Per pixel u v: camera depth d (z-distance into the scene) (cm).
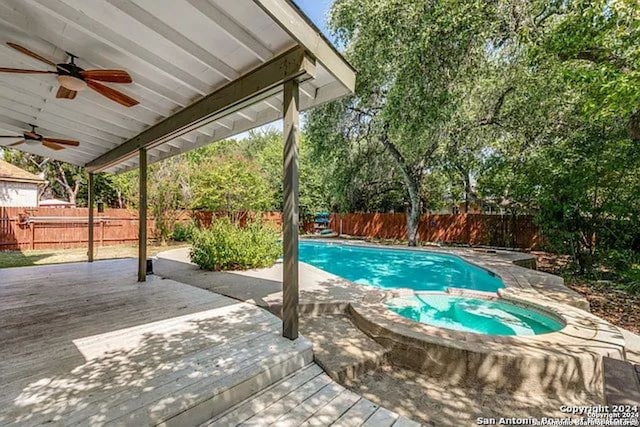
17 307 388
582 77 457
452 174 1211
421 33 680
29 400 193
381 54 816
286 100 277
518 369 268
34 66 319
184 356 255
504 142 951
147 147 499
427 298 515
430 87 754
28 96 384
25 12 241
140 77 327
